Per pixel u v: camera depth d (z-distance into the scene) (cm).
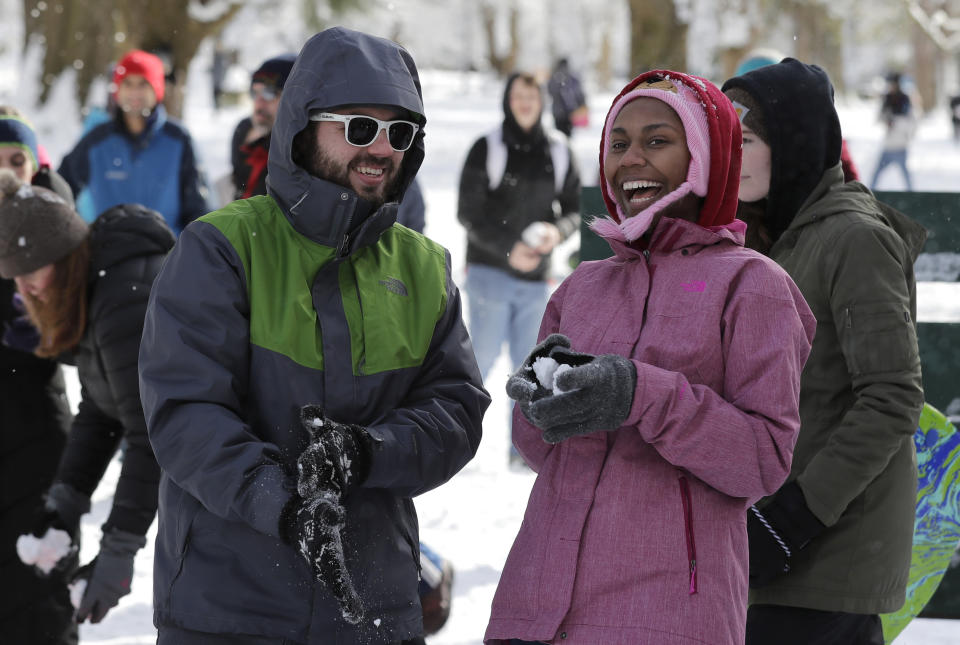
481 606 493
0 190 347
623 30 7556
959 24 5456
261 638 252
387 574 265
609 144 274
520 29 6900
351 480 246
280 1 3312
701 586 246
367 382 265
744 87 336
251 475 244
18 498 381
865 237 316
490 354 718
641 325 262
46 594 380
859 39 5200
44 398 390
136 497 335
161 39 2486
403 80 268
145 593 514
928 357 499
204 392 251
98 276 342
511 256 695
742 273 256
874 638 327
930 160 2605
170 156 704
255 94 529
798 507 305
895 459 323
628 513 250
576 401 237
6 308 379
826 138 336
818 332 321
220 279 257
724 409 242
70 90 2503
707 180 263
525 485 689
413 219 579
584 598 249
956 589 493
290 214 266
